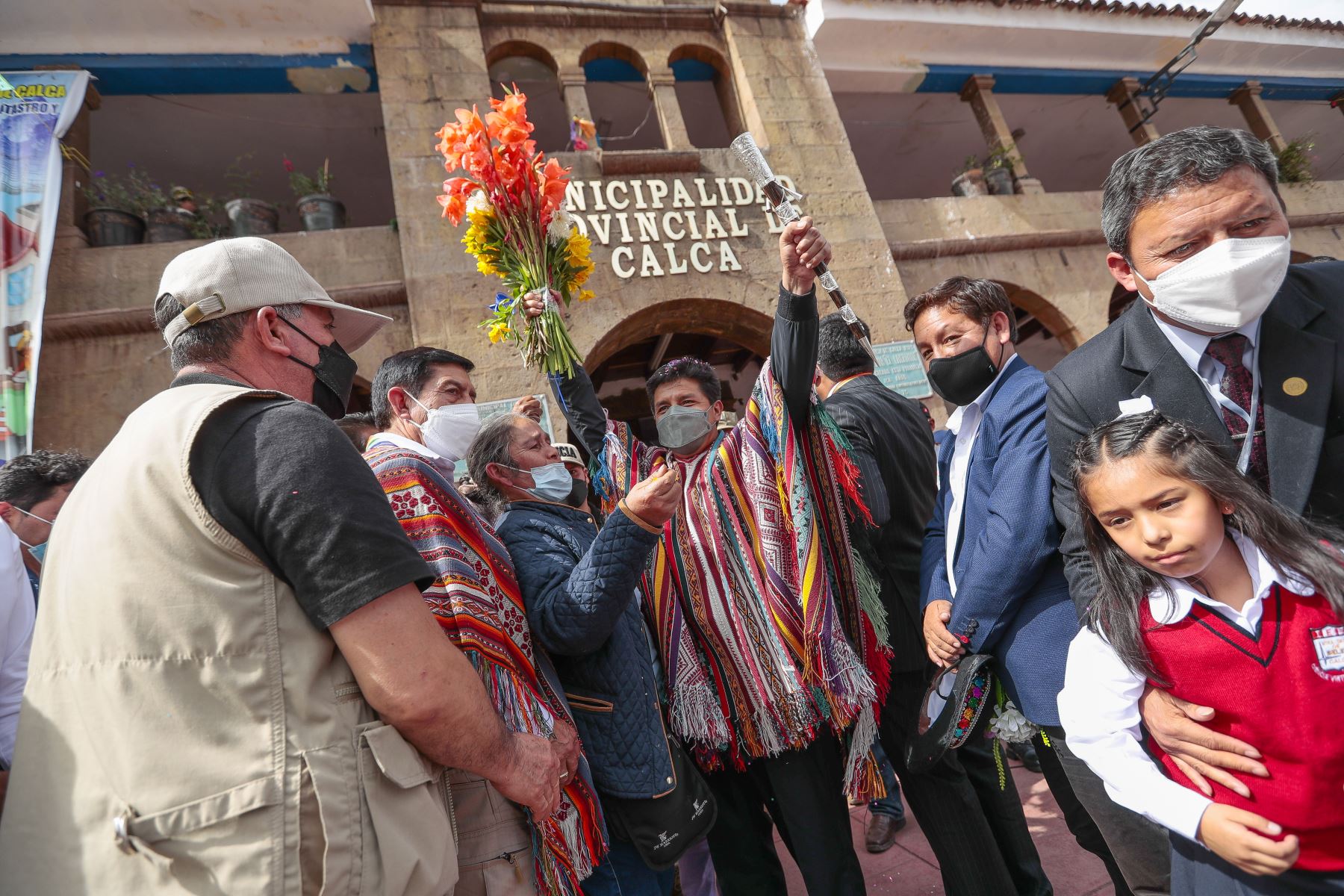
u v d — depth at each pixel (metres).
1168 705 1.21
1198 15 9.34
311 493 1.06
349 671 1.12
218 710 1.00
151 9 6.33
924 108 9.73
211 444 1.08
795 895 2.70
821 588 1.91
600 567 1.52
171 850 0.95
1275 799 1.09
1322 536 1.15
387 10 6.80
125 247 5.83
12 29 6.20
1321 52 10.06
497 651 1.44
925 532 2.16
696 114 9.38
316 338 1.40
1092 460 1.21
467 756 1.18
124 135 7.89
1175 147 1.22
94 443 5.36
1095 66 9.52
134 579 1.03
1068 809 1.99
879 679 2.02
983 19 8.53
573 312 6.27
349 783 1.04
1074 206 8.41
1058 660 1.58
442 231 6.19
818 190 7.30
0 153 5.58
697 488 2.09
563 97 7.25
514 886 1.37
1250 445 1.27
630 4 7.55
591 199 6.68
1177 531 1.13
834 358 2.51
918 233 7.90
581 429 2.36
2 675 1.68
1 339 5.12
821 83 7.84
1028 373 1.88
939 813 2.02
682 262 6.69
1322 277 1.29
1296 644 1.09
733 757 2.00
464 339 5.93
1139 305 1.42
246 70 6.71
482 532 1.59
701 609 1.99
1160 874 1.49
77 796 0.99
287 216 9.88
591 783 1.56
